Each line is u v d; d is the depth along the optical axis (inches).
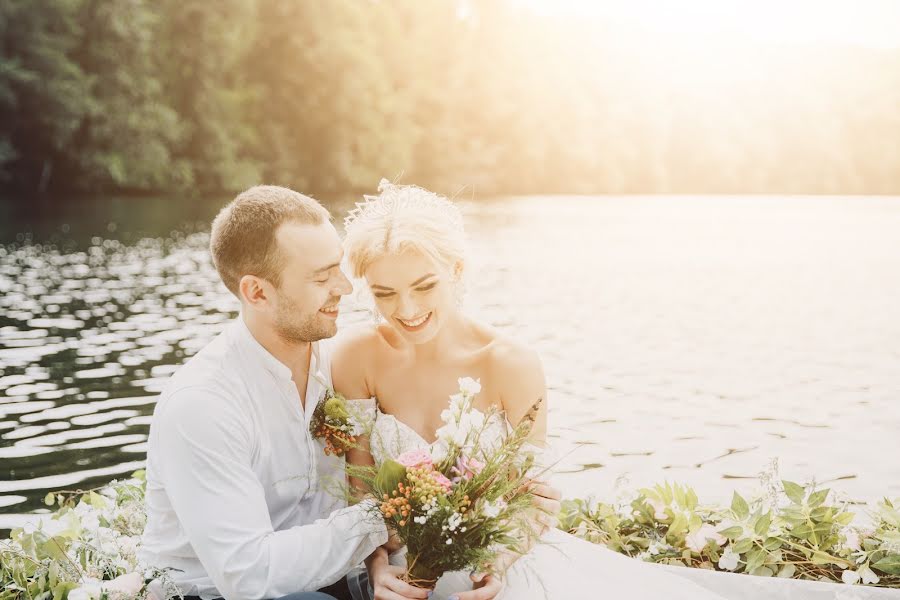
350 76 1642.5
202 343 400.8
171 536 91.4
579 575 90.0
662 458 245.9
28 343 398.0
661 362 387.5
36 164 1285.7
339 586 95.4
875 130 2645.2
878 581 104.4
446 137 1937.7
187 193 1407.5
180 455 85.3
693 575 106.0
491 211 1642.5
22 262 714.8
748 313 540.7
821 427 281.3
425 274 89.4
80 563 100.6
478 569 83.0
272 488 91.2
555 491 95.3
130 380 328.5
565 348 420.5
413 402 97.7
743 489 218.7
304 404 93.7
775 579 103.5
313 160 1657.2
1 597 98.0
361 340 98.7
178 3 1384.1
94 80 1237.7
